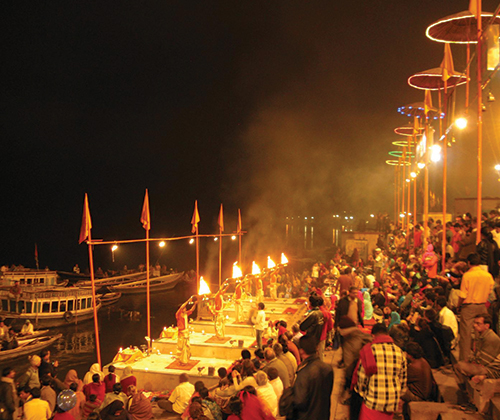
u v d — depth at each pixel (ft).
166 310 181.37
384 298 52.75
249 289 97.66
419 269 64.34
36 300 151.74
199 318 84.23
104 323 158.40
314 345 20.61
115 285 214.69
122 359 64.39
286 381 35.22
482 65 42.32
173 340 69.41
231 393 37.91
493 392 25.26
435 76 64.44
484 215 56.59
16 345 113.91
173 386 59.31
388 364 21.09
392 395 20.99
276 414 32.53
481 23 44.96
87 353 123.44
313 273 106.22
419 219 151.74
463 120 48.96
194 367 61.52
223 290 72.79
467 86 48.73
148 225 68.85
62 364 114.52
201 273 288.71
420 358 28.32
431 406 26.13
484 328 27.55
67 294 158.71
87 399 45.03
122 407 35.96
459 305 30.73
